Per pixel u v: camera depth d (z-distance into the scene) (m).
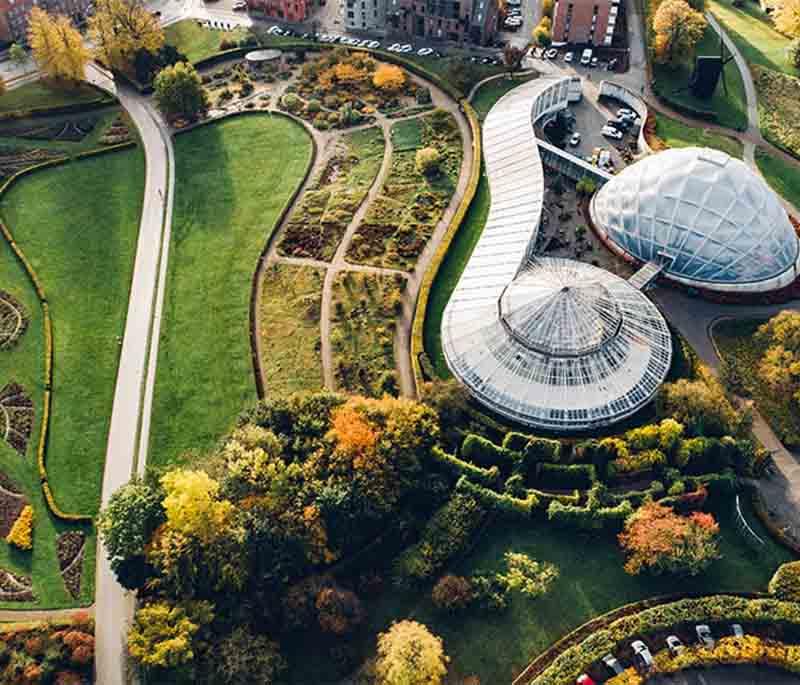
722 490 108.44
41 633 99.88
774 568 102.31
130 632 94.38
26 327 140.00
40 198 167.12
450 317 131.50
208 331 138.62
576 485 110.25
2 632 100.25
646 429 112.06
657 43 194.38
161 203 165.75
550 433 116.62
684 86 193.12
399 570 102.19
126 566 100.00
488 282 133.00
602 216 149.75
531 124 168.12
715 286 138.00
